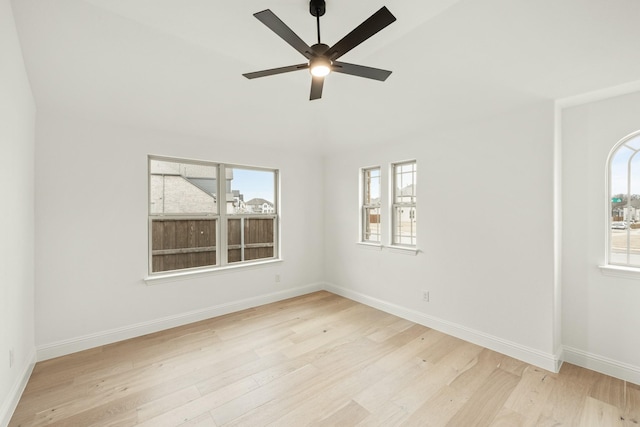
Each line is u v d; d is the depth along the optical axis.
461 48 2.01
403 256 3.60
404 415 1.92
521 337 2.60
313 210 4.70
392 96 2.80
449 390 2.18
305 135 3.90
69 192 2.71
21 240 2.15
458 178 3.03
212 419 1.88
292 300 4.28
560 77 2.11
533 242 2.52
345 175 4.42
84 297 2.79
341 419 1.88
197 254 3.63
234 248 3.99
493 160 2.77
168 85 2.56
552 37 1.79
